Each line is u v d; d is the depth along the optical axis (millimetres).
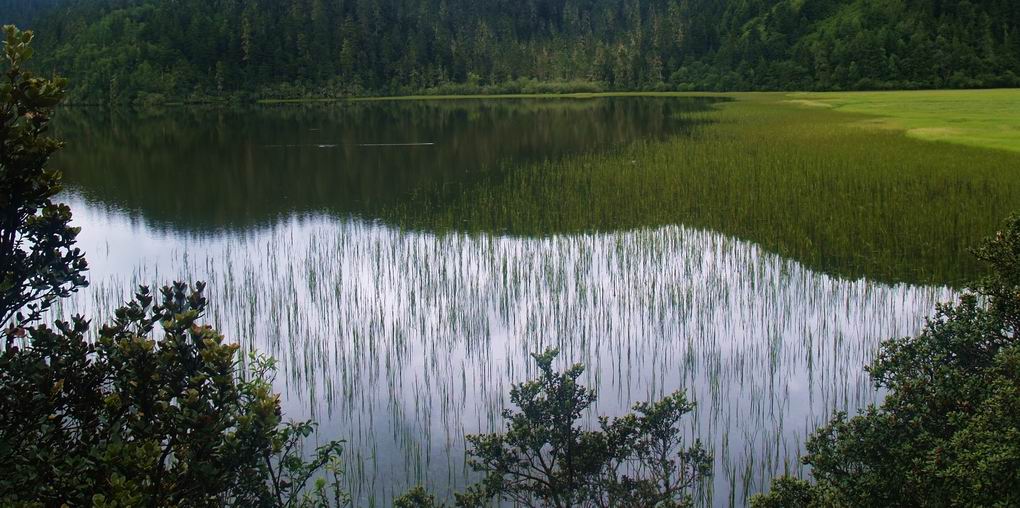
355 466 10766
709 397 12953
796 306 17406
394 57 151000
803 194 27609
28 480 4938
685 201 27984
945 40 121562
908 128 46688
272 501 5605
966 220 22812
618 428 8547
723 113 72875
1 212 5270
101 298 18922
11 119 5211
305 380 13891
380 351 15242
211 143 58812
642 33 163750
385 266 21500
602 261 21344
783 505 7398
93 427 5449
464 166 42094
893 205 24922
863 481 6793
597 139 53219
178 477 5352
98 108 120375
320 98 137750
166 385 5598
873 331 15812
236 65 135250
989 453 5746
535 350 15164
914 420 6801
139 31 135250
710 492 9484
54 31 145125
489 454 8461
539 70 154875
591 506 8281
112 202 33969
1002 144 36094
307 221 29141
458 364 14578
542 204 29141
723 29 152250
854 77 122438
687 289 18625
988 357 7707
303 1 149500
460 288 19172
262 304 18297
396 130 67000
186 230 28078
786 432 11578
